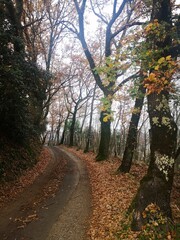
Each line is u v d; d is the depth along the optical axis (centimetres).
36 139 2795
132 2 1831
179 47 736
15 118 1616
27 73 1457
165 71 618
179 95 736
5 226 837
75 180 1569
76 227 830
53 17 3041
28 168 1734
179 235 653
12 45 1447
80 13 1938
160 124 707
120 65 674
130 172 1599
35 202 1098
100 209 976
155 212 681
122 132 3869
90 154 3073
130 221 727
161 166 699
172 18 780
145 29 654
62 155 3028
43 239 743
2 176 1287
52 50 3369
